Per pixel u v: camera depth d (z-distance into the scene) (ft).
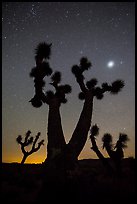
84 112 35.94
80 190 20.84
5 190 22.62
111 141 32.65
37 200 19.54
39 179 28.35
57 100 35.88
